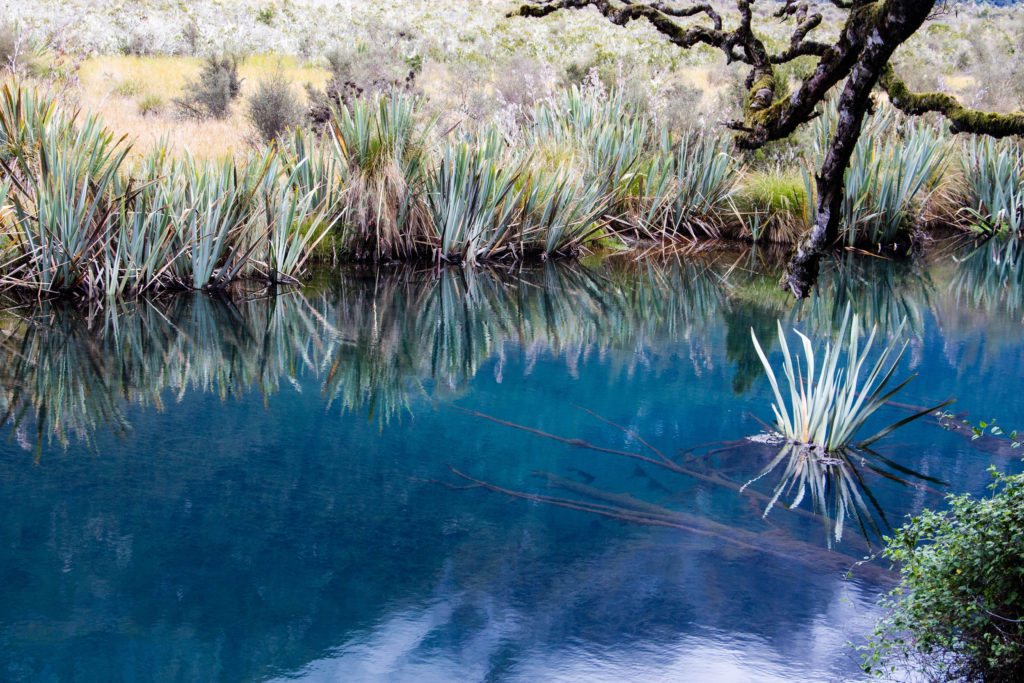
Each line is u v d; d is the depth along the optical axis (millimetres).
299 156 10820
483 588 3592
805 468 4910
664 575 3705
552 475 4777
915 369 6848
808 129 12852
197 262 8922
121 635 3238
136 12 23234
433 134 11508
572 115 13344
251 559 3822
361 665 3076
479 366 6984
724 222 12773
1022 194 12922
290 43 23297
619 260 11320
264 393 6180
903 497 4527
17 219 8211
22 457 4945
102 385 6250
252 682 2955
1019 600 2656
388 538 4016
